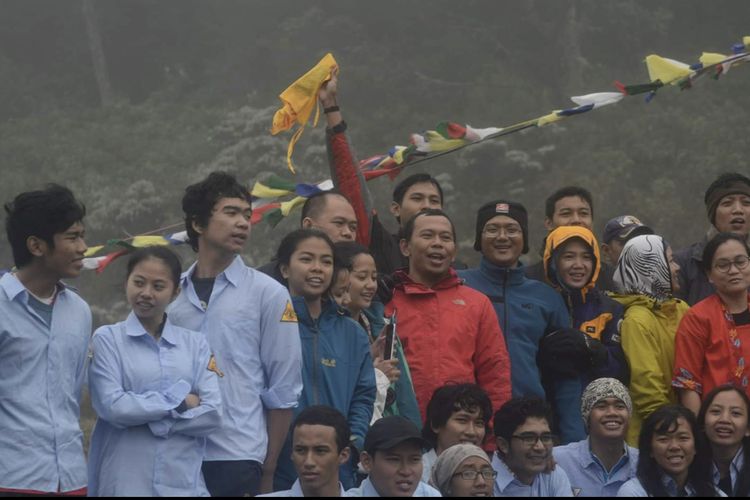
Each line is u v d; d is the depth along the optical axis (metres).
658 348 10.84
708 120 49.69
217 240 9.33
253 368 9.21
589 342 10.73
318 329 9.68
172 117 54.31
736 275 10.59
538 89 53.53
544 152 47.97
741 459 9.96
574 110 11.70
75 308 8.75
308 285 9.62
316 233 9.80
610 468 10.06
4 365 8.47
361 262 10.19
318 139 46.88
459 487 9.01
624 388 10.09
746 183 12.04
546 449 9.62
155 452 8.61
